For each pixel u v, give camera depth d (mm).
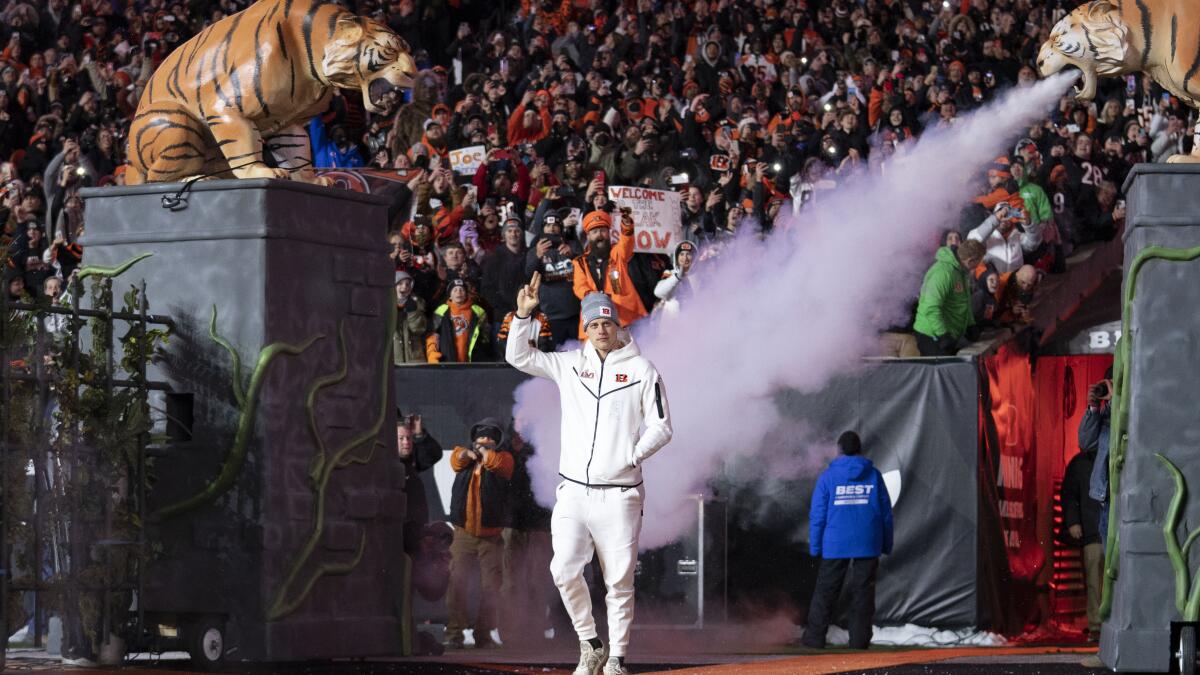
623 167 22688
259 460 11523
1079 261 22500
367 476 12359
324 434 12016
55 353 11320
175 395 11844
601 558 10211
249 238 11688
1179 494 11102
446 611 16656
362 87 12188
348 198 12352
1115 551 11516
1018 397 18578
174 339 11812
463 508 15219
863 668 11555
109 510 11398
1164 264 11250
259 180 11672
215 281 11758
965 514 16328
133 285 11930
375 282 12547
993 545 16953
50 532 11320
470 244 19797
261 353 11562
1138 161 25109
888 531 15711
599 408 10141
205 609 11555
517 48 28969
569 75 27031
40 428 11016
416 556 13211
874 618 16469
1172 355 11219
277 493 11594
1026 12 30812
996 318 19000
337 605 12008
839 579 15633
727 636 16250
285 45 12102
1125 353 11414
